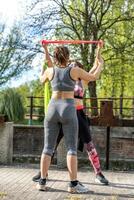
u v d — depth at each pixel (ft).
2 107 56.29
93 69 21.36
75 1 81.25
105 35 79.25
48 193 19.71
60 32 78.89
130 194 19.86
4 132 29.48
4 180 22.94
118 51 79.05
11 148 30.04
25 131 35.17
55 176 24.63
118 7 81.46
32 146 35.04
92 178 24.32
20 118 57.21
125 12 80.89
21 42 80.38
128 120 31.63
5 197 18.71
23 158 30.99
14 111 56.39
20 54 81.61
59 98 19.60
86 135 22.86
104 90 89.15
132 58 80.02
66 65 19.95
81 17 79.20
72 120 19.40
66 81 19.48
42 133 35.06
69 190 19.81
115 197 18.93
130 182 23.27
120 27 82.12
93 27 78.18
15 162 30.89
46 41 21.12
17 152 34.96
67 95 19.53
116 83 85.81
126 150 32.37
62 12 78.38
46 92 23.20
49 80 20.07
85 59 75.25
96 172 22.67
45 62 21.31
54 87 19.71
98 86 86.74
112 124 29.66
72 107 19.48
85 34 78.43
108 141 29.66
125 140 32.42
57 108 19.52
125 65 82.33
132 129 32.22
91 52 75.82
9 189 20.48
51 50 53.52
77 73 19.60
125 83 88.43
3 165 29.19
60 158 28.48
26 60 80.12
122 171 28.19
